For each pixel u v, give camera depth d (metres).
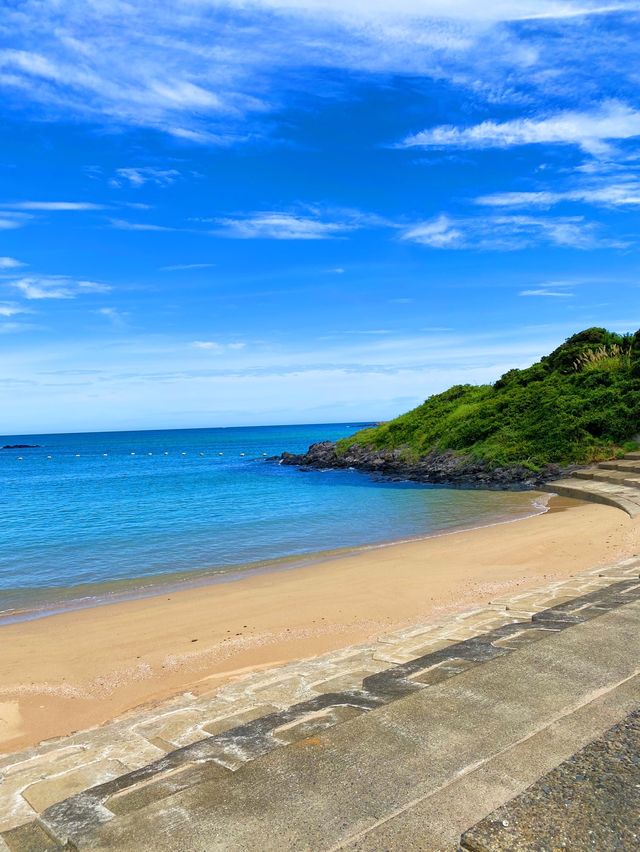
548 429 28.12
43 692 6.22
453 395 40.09
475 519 17.55
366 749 2.58
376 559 12.20
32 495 29.34
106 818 2.26
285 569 11.99
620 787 2.26
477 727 2.76
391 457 36.19
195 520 19.36
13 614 9.49
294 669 5.84
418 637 6.55
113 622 8.69
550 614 5.27
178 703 5.30
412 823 2.08
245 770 2.45
